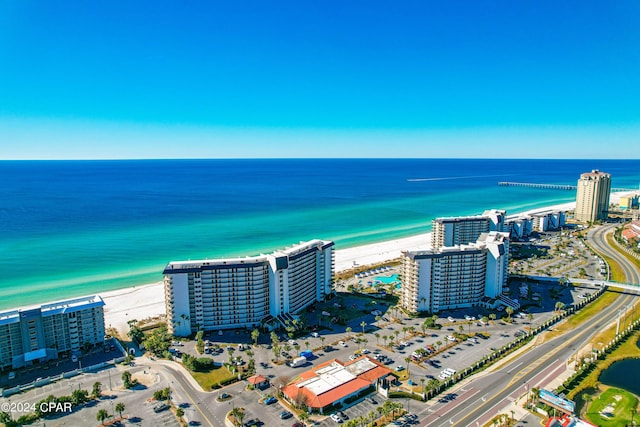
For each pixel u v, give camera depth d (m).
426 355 177.00
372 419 133.00
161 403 142.25
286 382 155.88
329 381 149.25
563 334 196.50
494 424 130.25
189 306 198.75
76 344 181.00
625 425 131.25
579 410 139.25
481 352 179.25
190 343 190.88
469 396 146.25
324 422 132.50
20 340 169.62
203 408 139.75
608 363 168.25
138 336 193.62
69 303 186.12
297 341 191.88
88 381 157.88
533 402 139.88
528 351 179.88
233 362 170.75
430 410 138.12
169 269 195.50
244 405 141.75
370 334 198.75
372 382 151.88
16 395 148.50
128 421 132.50
